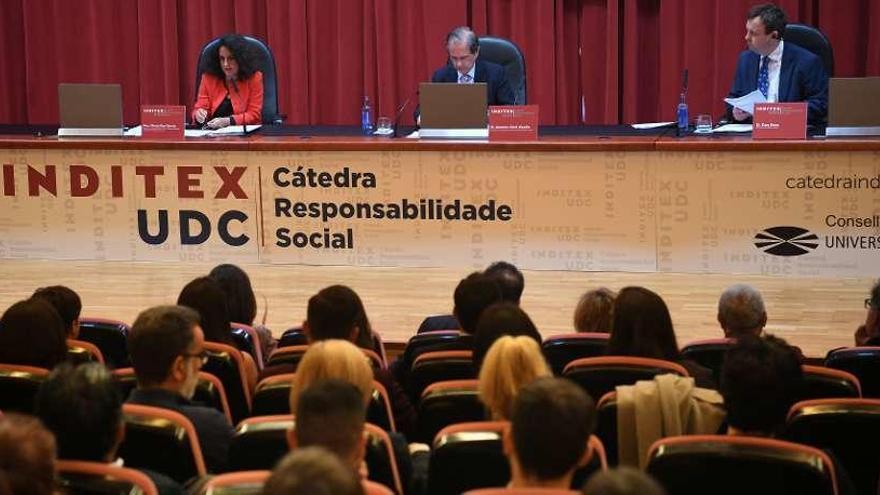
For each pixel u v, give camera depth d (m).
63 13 9.49
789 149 5.97
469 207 6.40
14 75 9.69
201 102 7.42
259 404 3.20
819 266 6.11
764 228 6.12
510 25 8.79
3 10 9.58
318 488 1.63
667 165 6.16
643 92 8.82
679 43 8.59
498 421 2.73
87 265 6.71
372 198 6.47
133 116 9.56
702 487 2.42
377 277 6.36
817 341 5.18
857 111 6.04
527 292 6.02
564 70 8.79
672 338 3.42
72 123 6.78
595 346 3.63
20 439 2.01
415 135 6.58
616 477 1.63
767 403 2.63
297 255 6.61
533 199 6.33
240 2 9.13
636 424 2.93
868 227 6.01
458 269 6.47
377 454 2.60
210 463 2.90
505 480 2.58
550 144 6.22
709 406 2.94
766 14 6.65
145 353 2.97
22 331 3.33
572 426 2.14
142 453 2.70
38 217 6.79
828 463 2.39
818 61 6.80
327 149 6.42
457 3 8.79
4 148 6.71
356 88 9.16
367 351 3.55
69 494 2.25
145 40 9.35
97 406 2.45
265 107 7.36
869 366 3.63
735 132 6.41
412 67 9.01
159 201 6.66
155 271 6.56
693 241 6.21
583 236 6.32
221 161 6.55
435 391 3.09
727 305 3.82
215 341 3.76
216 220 6.63
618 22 8.64
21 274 6.52
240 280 4.32
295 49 9.14
